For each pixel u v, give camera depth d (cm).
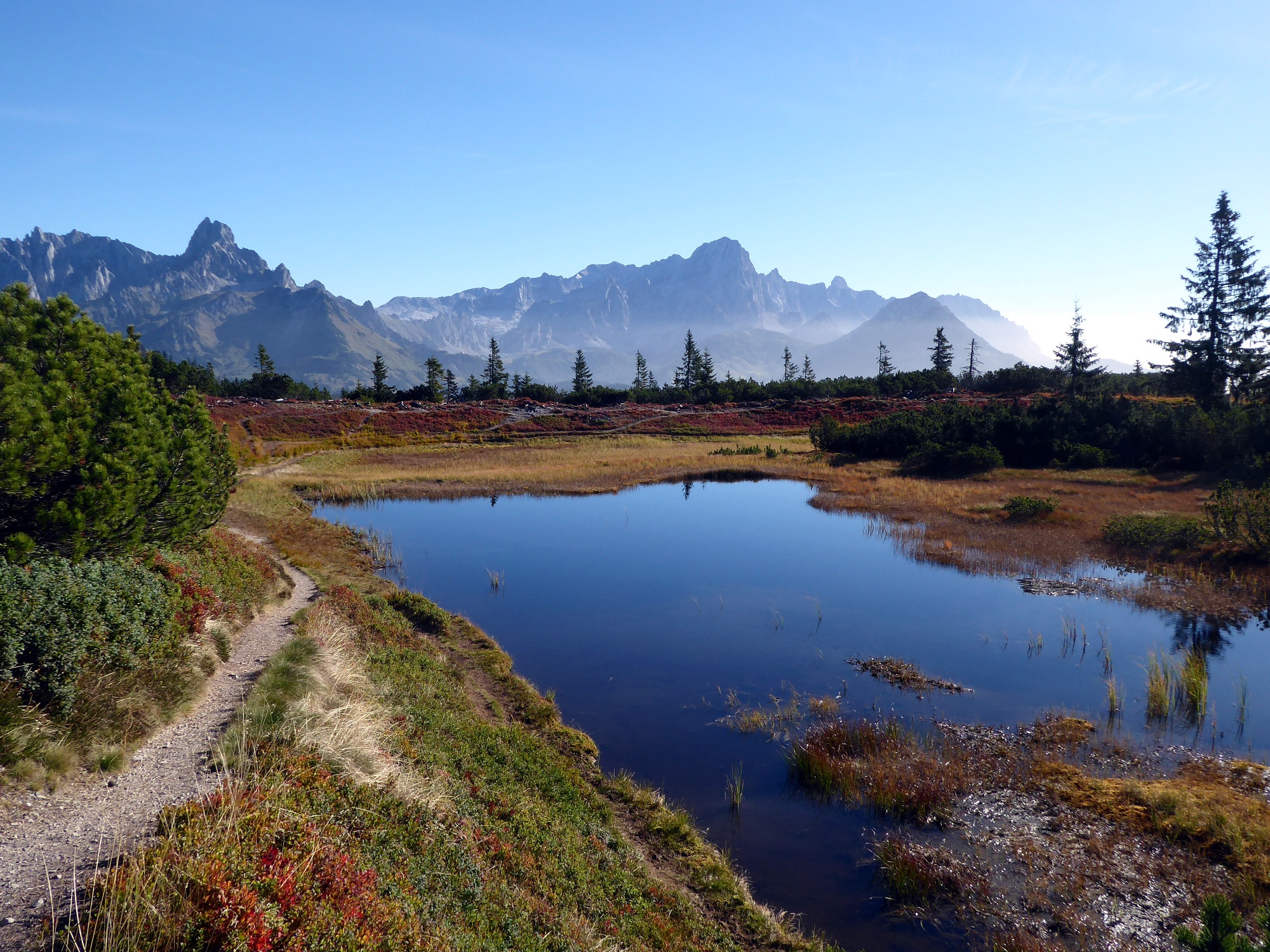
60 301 1163
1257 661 1838
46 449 1006
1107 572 2659
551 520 3806
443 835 834
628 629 2127
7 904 533
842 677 1780
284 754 832
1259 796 1209
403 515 3916
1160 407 4966
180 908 520
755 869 1066
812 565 2869
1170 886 989
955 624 2164
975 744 1424
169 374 9025
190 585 1327
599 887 906
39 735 763
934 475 4919
